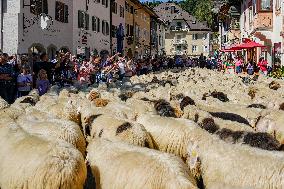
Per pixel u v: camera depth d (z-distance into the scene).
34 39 29.05
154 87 19.61
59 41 33.03
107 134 9.07
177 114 11.69
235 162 6.80
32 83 18.17
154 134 9.25
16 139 7.45
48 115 10.55
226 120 9.63
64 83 20.80
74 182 6.38
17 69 18.03
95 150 7.49
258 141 7.92
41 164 6.47
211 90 17.67
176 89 17.80
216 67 57.12
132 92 16.39
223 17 62.56
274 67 32.91
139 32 64.94
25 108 12.00
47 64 19.30
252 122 10.76
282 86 19.50
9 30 26.84
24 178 6.59
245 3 45.19
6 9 26.86
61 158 6.48
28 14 28.06
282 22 30.61
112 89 17.58
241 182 6.57
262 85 19.78
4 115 10.38
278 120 10.20
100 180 7.05
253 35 36.91
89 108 11.43
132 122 9.04
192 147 7.56
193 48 101.69
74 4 35.94
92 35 41.38
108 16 47.31
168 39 102.62
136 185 6.30
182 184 5.84
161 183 6.07
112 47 49.34
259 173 6.44
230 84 20.69
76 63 23.66
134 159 6.62
